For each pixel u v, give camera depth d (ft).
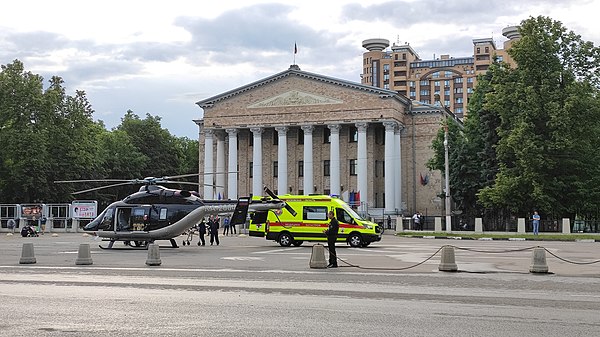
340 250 113.91
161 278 66.74
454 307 46.06
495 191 193.77
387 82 644.69
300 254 104.58
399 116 278.46
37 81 262.88
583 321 40.42
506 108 196.85
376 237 123.95
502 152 198.90
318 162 288.10
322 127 287.69
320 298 50.83
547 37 193.47
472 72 628.28
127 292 54.75
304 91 282.15
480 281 63.26
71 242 150.20
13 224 231.30
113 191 332.80
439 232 190.90
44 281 63.93
